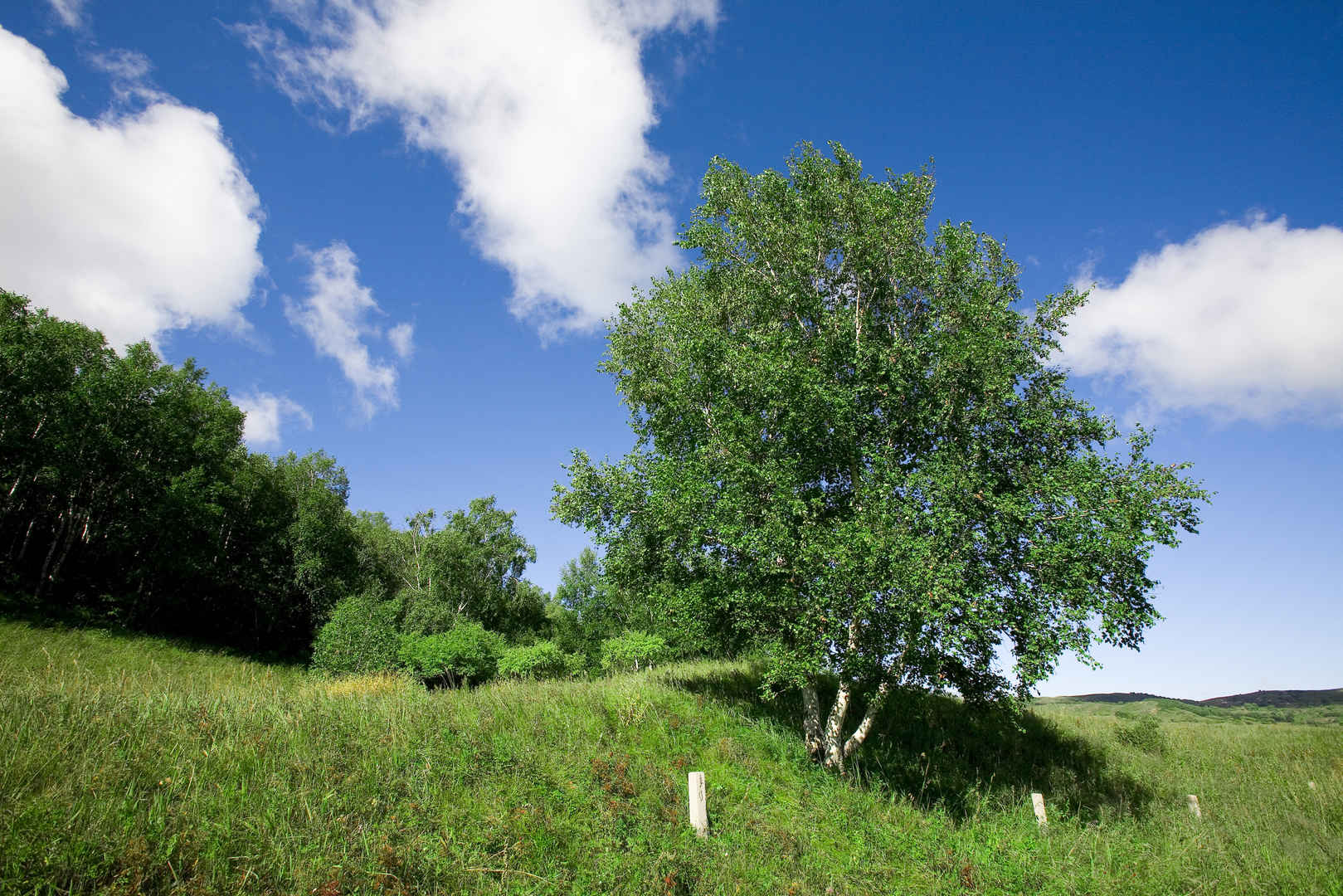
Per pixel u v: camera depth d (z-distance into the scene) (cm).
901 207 1441
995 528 1080
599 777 877
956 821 1066
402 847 589
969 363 1196
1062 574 1047
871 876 765
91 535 3519
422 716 954
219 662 2928
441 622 4606
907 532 1083
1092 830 1048
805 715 1273
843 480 1394
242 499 4231
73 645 2436
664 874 641
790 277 1484
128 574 3450
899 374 1243
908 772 1288
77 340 3272
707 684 1564
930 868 803
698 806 818
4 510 3080
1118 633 1027
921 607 997
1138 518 1045
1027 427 1195
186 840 529
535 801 764
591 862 665
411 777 755
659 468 1348
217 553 4053
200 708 852
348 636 3306
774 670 1157
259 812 611
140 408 3531
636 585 1483
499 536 5506
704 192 1650
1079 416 1226
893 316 1465
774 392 1277
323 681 1462
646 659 2995
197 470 3672
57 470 3016
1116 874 844
